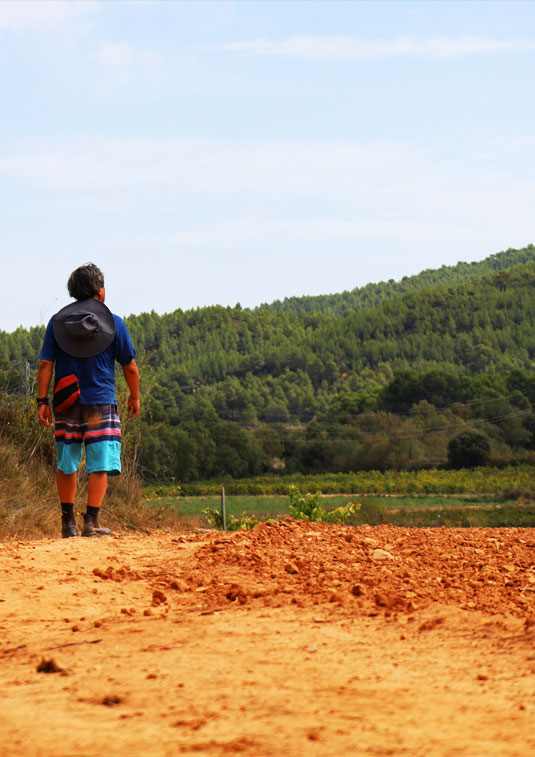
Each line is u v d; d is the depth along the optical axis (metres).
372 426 156.25
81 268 9.23
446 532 8.92
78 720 2.96
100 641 4.36
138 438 17.47
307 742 2.71
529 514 82.50
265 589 5.73
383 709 3.07
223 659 3.87
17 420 15.36
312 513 18.42
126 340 9.26
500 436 146.00
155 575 6.45
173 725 2.89
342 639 4.33
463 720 2.93
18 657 4.09
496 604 5.12
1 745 2.70
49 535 12.02
